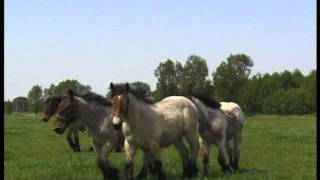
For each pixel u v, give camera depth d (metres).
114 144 11.85
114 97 10.58
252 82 105.12
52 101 16.33
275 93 98.31
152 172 11.65
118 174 11.46
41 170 13.52
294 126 43.12
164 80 95.50
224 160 12.95
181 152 12.36
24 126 41.78
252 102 102.12
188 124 12.06
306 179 12.46
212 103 12.79
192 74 96.00
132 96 10.64
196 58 96.81
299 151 20.98
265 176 12.59
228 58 103.38
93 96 12.03
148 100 11.27
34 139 28.12
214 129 12.55
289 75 108.75
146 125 10.87
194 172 12.26
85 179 11.96
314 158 18.31
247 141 26.09
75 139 21.27
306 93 93.50
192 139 12.27
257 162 17.08
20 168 14.33
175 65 95.75
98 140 11.98
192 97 12.67
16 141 26.42
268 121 58.78
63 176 12.37
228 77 101.69
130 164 10.94
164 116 11.35
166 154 18.44
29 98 103.06
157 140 11.09
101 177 12.20
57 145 24.67
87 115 11.94
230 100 102.19
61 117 11.98
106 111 11.95
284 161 17.41
